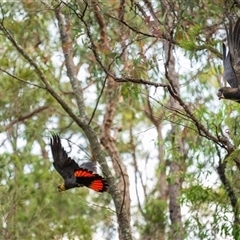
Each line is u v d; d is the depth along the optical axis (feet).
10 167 59.11
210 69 54.80
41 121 66.08
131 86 47.44
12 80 62.54
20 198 57.57
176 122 47.93
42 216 56.29
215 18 50.90
